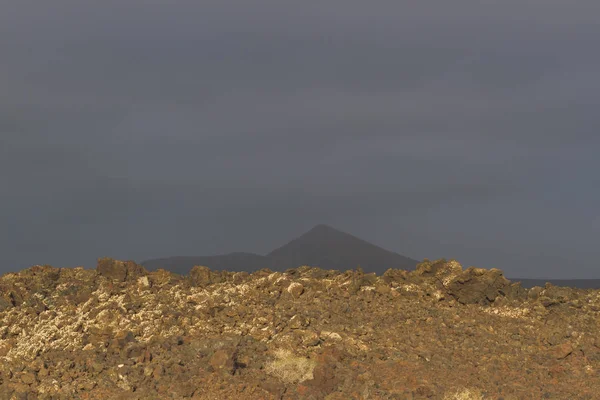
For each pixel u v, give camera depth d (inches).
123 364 894.4
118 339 944.9
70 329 999.6
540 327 1057.5
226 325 1013.8
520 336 1021.2
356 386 847.1
